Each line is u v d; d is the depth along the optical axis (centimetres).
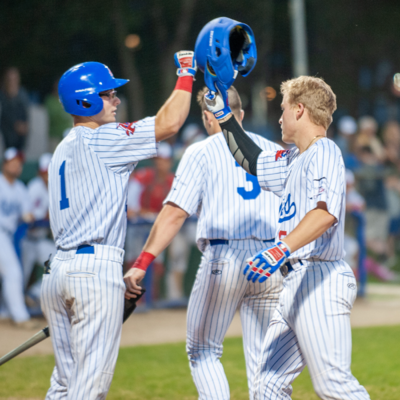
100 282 990
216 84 1078
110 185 1020
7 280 2419
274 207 1200
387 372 1717
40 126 4019
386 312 2773
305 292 953
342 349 930
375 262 3778
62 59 6172
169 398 1513
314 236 902
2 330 2375
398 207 3897
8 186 2464
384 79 7075
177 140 4438
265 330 1199
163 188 2825
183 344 2156
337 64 6994
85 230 1005
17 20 5959
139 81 6581
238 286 1166
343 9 6950
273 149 1258
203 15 6625
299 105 1005
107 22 6338
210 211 1184
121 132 1027
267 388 1001
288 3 6662
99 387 983
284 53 6712
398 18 7100
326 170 927
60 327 1051
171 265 2861
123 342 2203
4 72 5872
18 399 1494
